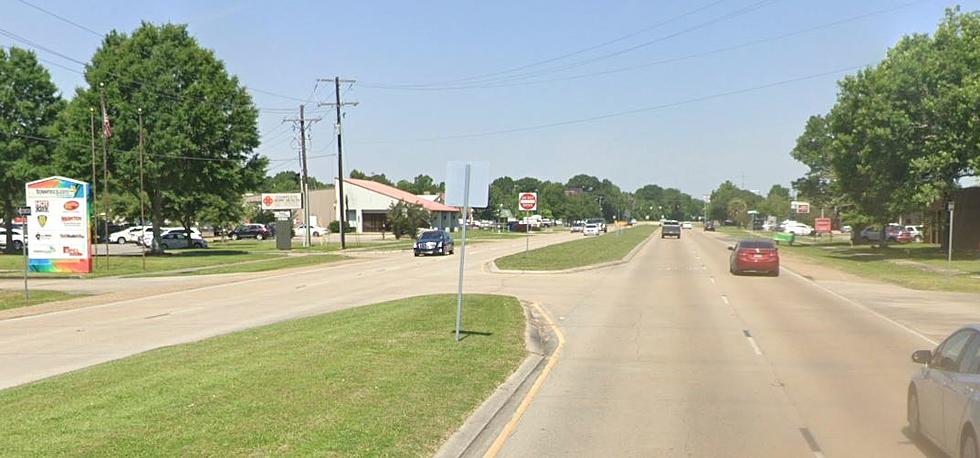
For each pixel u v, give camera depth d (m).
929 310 20.66
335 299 24.20
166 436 7.11
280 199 82.31
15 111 54.31
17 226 63.75
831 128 49.47
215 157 54.38
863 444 7.80
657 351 14.01
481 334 14.64
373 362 11.20
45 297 25.81
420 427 7.87
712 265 40.19
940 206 58.47
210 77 54.75
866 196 48.56
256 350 12.34
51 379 10.58
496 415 9.06
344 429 7.49
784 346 14.55
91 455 6.49
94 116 50.06
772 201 142.88
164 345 15.01
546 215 159.38
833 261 44.12
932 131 43.03
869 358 13.20
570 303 22.44
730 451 7.58
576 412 9.28
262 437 7.12
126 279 34.56
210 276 36.47
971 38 42.62
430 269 38.56
